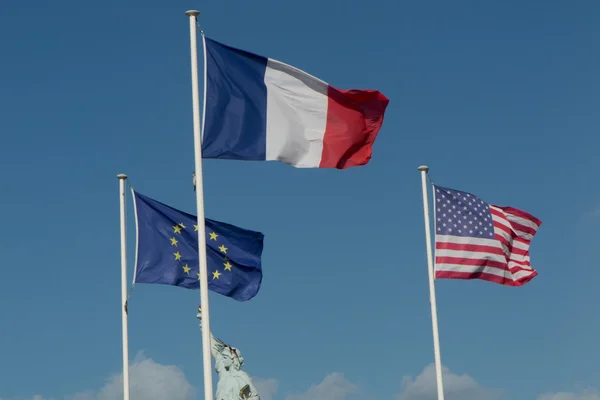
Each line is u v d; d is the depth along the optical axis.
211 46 40.53
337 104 41.59
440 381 51.12
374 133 42.06
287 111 41.12
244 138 40.22
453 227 52.62
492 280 52.62
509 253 53.91
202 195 38.62
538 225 54.12
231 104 40.31
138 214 46.53
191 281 45.88
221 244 45.84
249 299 45.78
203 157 39.47
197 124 39.38
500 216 53.59
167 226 46.34
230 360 43.19
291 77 41.34
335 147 41.50
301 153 41.25
